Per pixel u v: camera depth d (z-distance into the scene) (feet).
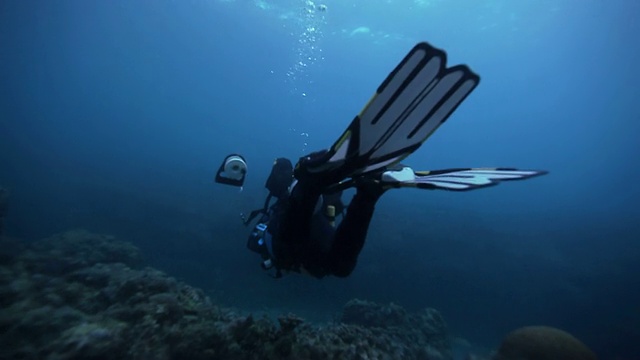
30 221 50.88
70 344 11.29
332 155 4.66
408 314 31.07
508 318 44.45
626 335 39.09
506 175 4.45
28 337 12.22
